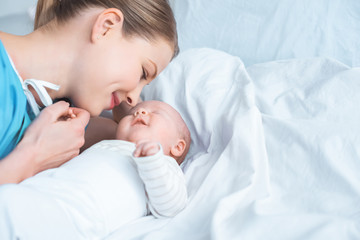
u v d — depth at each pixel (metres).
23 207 0.66
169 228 0.83
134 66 1.00
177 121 1.18
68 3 1.02
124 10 1.00
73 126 0.94
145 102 1.23
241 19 1.57
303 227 0.70
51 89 0.98
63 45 0.98
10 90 0.87
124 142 1.02
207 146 1.18
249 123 1.04
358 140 0.94
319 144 0.95
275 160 0.99
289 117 1.14
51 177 0.83
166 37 1.06
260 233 0.70
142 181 0.91
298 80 1.25
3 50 0.87
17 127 0.89
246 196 0.87
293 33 1.49
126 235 0.81
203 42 1.61
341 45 1.42
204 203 0.90
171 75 1.36
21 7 1.78
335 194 0.85
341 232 0.68
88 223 0.79
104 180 0.85
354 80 1.14
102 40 0.97
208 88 1.27
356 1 1.44
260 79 1.30
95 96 1.00
